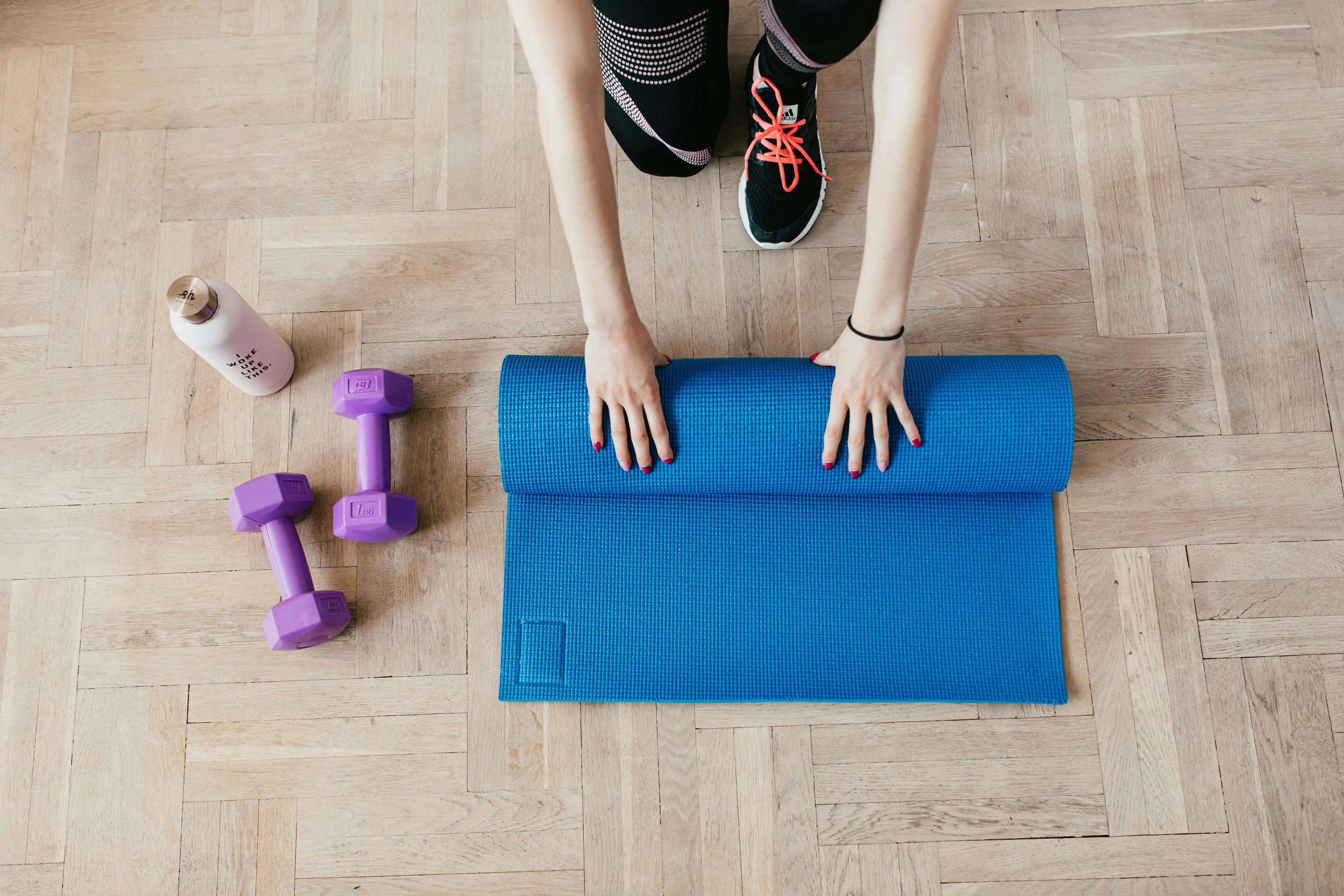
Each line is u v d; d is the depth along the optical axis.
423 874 1.38
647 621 1.42
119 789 1.41
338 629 1.42
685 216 1.60
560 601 1.43
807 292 1.57
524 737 1.42
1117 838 1.37
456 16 1.68
